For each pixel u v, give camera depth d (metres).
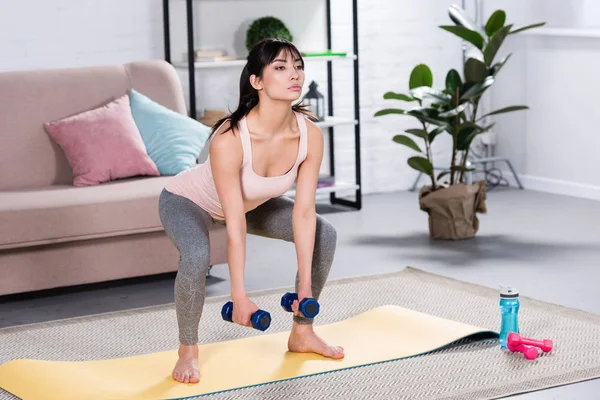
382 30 6.75
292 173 3.18
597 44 6.20
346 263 4.88
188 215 3.16
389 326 3.66
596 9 6.20
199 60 5.91
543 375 3.16
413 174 7.00
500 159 6.75
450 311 4.01
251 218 3.35
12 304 4.39
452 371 3.21
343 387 3.07
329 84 6.59
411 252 5.07
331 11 6.56
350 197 6.74
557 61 6.52
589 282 4.36
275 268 4.86
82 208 4.30
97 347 3.67
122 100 5.04
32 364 3.31
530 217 5.84
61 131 4.85
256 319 2.97
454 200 5.26
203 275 3.07
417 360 3.32
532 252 4.97
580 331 3.64
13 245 4.18
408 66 6.86
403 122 6.92
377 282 4.49
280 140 3.11
